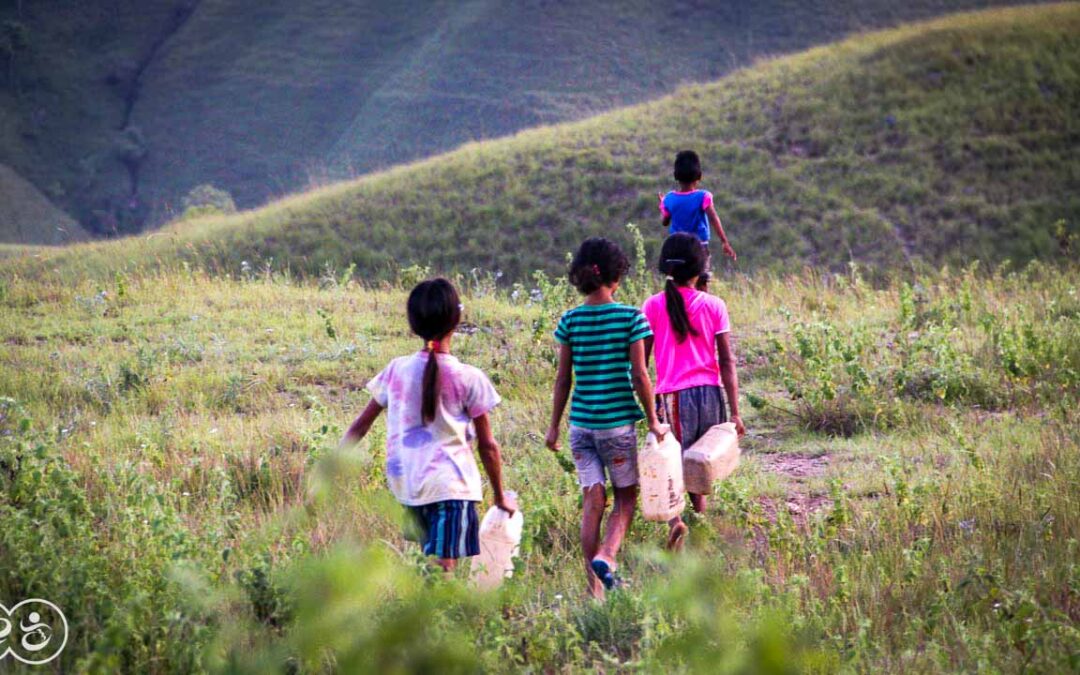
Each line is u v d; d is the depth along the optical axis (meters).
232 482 25.94
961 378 34.31
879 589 18.59
